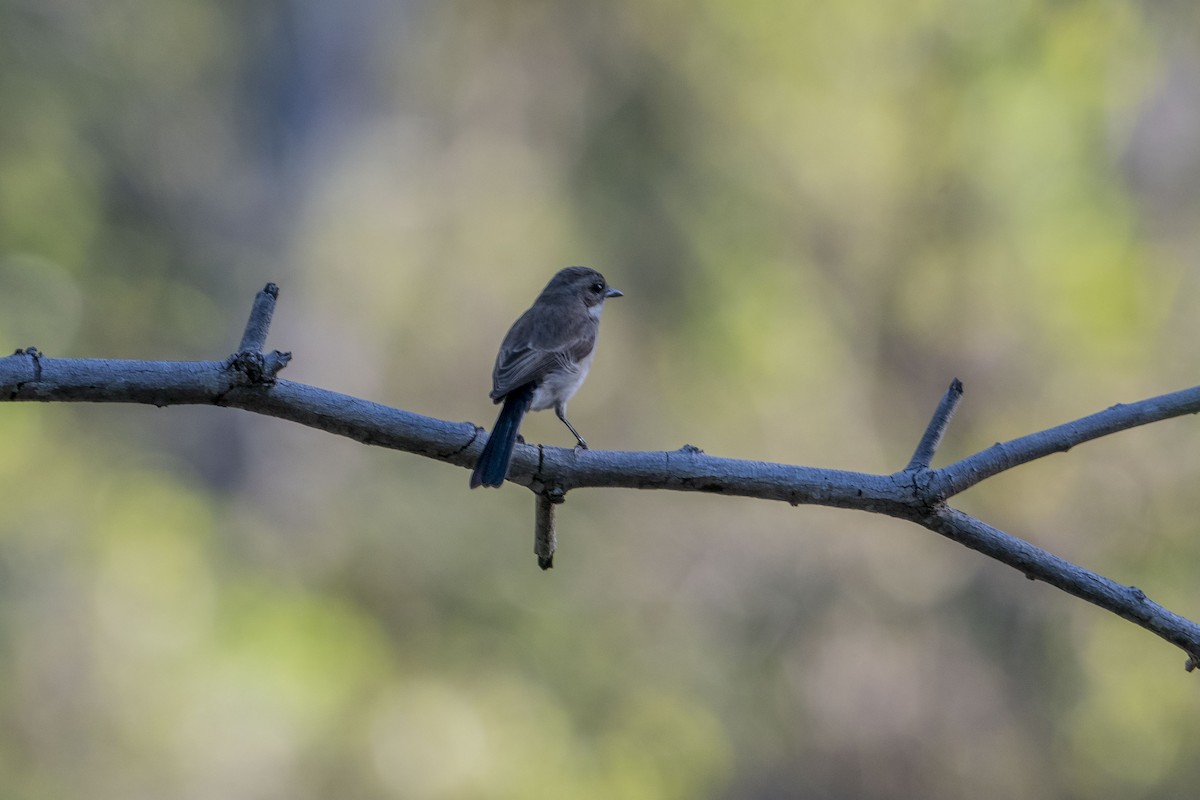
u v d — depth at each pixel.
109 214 17.11
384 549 15.38
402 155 18.02
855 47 16.27
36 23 16.52
